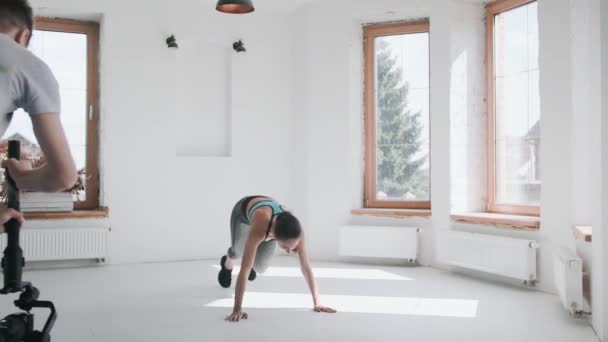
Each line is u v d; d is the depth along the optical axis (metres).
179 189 6.59
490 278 5.41
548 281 4.79
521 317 3.91
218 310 4.07
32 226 5.91
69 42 6.37
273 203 3.73
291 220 3.45
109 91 6.28
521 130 5.45
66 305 4.23
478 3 5.92
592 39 4.23
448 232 5.70
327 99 6.60
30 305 1.54
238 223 4.01
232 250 4.36
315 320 3.77
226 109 6.89
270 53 6.99
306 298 4.48
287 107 7.03
